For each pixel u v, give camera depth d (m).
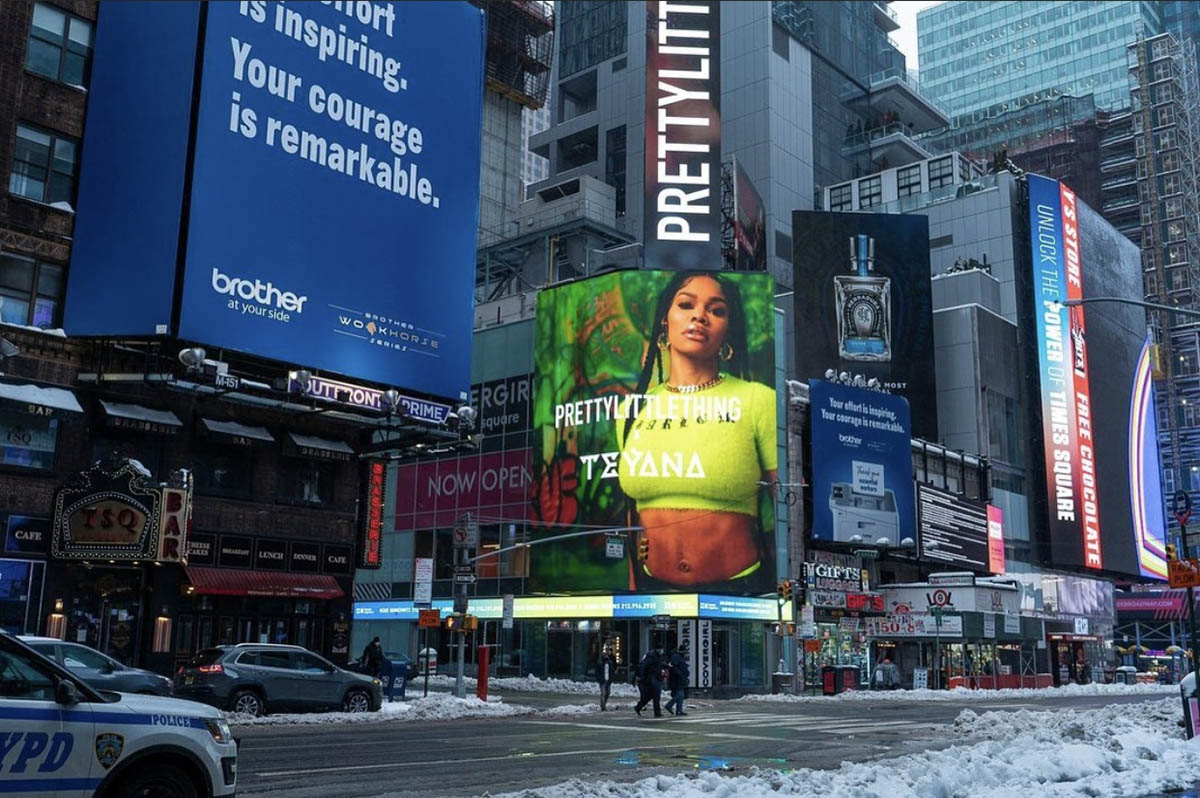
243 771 14.56
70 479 29.89
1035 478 82.62
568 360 56.84
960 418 77.94
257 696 24.92
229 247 32.97
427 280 38.97
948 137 155.38
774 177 95.31
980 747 16.25
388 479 66.31
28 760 8.13
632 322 55.12
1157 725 21.83
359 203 37.09
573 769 15.60
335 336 35.69
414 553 63.88
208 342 32.03
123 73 32.41
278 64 35.12
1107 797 12.51
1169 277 140.62
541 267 82.38
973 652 55.00
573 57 108.44
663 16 61.72
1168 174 143.12
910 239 76.31
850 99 109.00
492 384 62.22
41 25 31.25
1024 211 88.81
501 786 13.45
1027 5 194.75
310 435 36.16
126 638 30.73
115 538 29.27
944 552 64.19
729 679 51.09
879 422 61.09
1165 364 135.38
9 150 29.88
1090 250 90.44
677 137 60.50
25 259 30.14
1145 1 183.00
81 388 30.72
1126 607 110.94
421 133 39.56
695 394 53.50
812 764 16.78
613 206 87.88
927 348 74.75
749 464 52.84
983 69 198.50
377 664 31.05
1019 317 85.44
